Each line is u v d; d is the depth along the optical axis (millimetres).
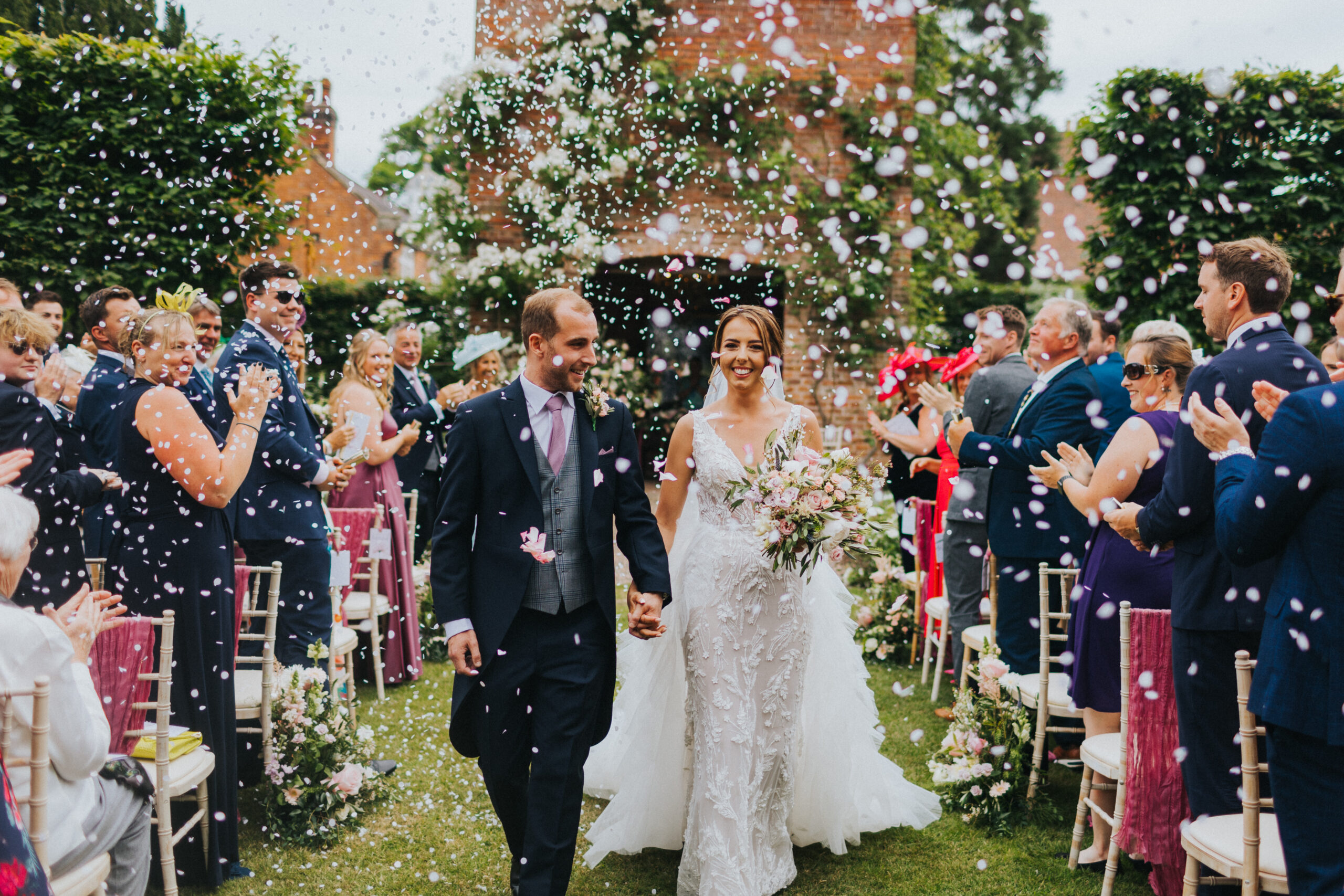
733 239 8781
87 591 2066
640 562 2512
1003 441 3613
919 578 5113
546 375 2471
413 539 4918
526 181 8367
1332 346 3359
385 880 2729
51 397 3609
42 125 6879
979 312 4324
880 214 8609
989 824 3184
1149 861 2482
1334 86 6559
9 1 6898
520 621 2391
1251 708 1912
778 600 2715
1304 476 1804
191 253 6914
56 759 1846
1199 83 6883
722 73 8648
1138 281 7512
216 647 2688
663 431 7730
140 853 2164
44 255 6824
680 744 2961
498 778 2406
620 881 2816
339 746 3195
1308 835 1807
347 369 4789
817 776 2996
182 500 2672
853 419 8711
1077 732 3189
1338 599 1789
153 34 7332
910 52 8766
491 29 8562
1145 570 2752
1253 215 6766
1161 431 2670
